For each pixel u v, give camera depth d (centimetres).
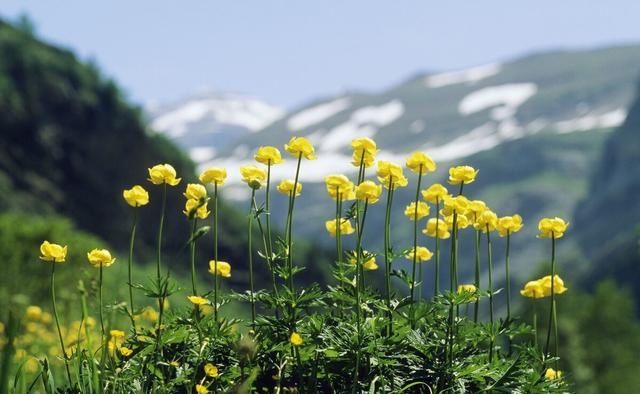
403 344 378
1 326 684
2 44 8825
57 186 8156
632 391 5194
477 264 439
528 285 439
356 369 359
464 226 446
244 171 399
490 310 413
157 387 360
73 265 1359
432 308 390
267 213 392
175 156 8950
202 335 380
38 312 752
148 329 393
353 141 411
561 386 385
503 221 434
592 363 5256
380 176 406
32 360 612
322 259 7169
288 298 380
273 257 388
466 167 436
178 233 8000
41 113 8506
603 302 5466
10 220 1514
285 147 403
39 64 8875
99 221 8125
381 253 394
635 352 5372
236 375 372
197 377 377
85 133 8669
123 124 8738
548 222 446
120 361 380
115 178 8556
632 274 12656
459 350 392
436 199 435
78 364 374
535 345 419
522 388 377
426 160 411
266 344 379
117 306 380
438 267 404
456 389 375
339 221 403
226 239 8375
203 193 395
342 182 402
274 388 354
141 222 7931
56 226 1504
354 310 396
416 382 364
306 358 373
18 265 1228
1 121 8119
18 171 7969
